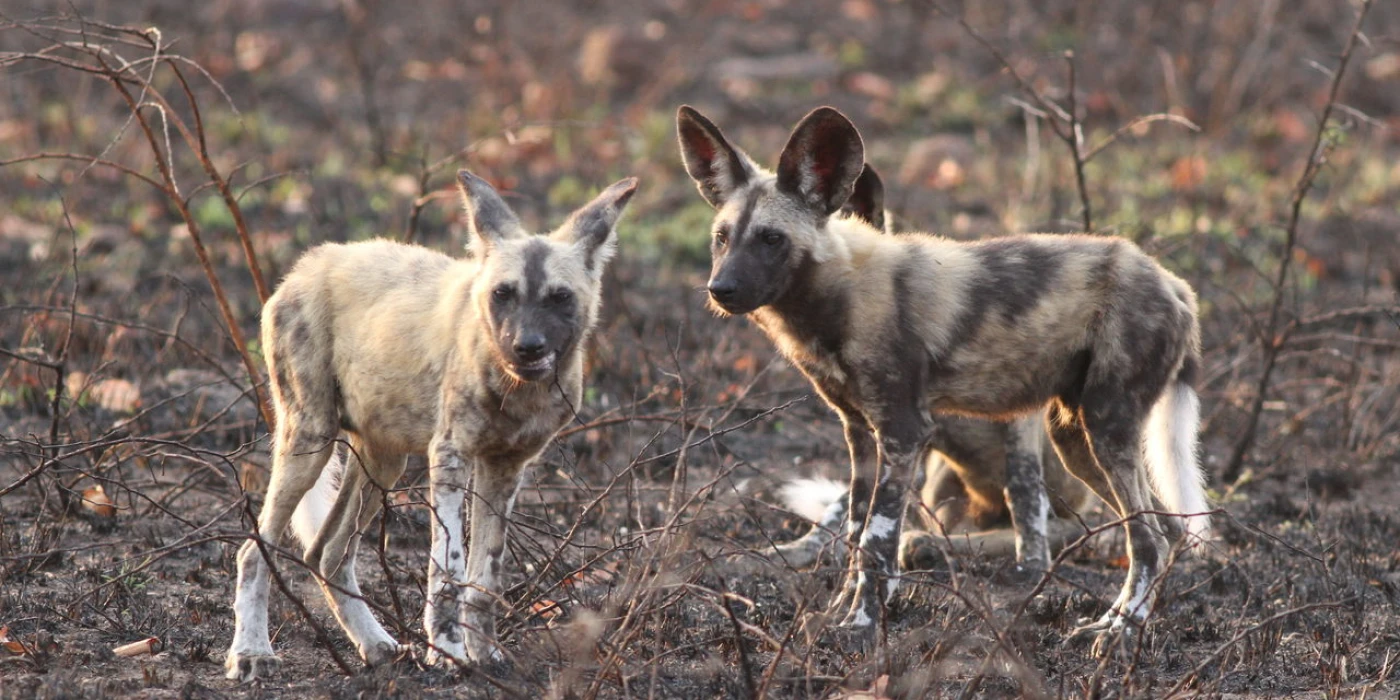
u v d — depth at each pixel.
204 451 9.30
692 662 8.46
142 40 12.66
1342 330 17.25
